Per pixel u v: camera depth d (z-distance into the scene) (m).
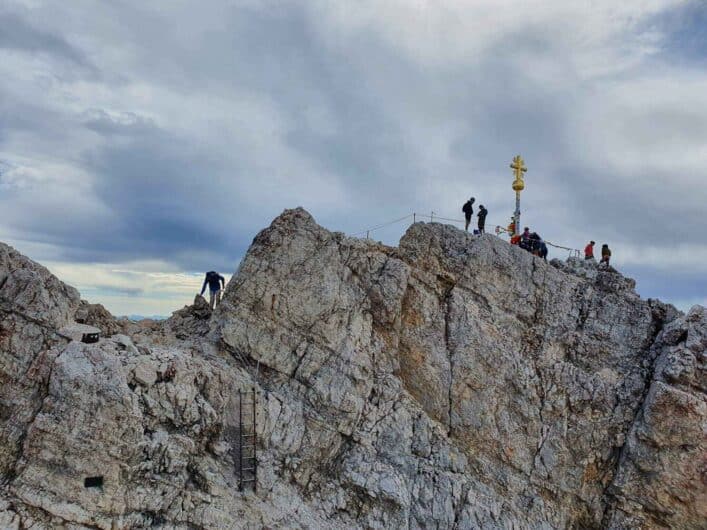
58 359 19.89
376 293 26.66
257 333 25.05
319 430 24.05
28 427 19.42
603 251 31.78
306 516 22.22
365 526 22.91
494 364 26.45
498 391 26.25
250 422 23.02
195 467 21.00
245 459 22.33
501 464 25.53
